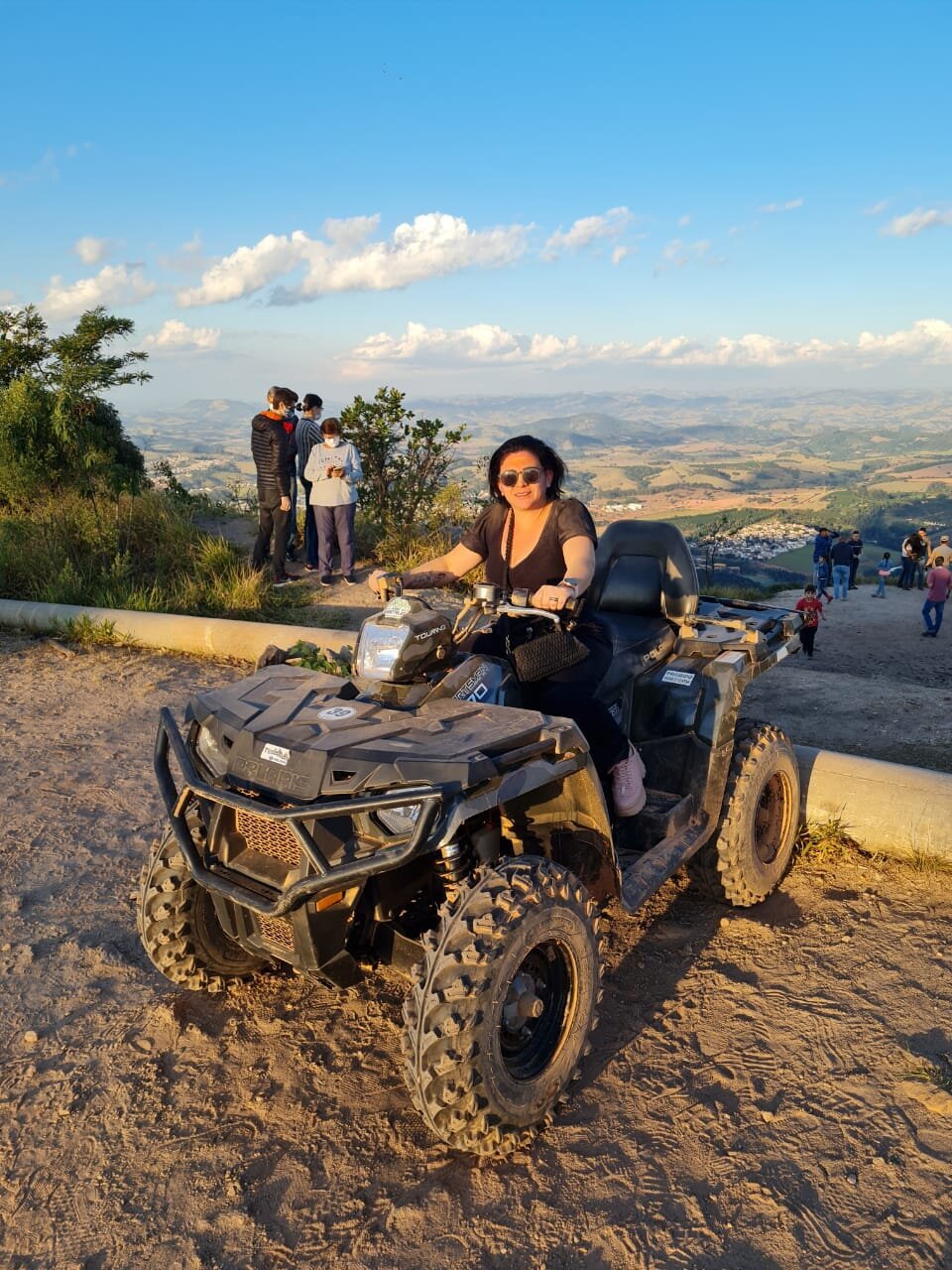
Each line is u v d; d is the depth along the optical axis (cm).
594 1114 303
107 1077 325
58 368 1439
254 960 372
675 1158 284
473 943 258
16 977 380
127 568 1086
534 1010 281
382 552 1280
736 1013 354
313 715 293
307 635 797
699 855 416
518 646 352
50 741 634
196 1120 305
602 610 470
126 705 708
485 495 1466
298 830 255
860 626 1803
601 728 354
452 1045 253
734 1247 252
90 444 1430
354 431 1391
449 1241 257
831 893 445
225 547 1158
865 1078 317
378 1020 356
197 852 294
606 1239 256
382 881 290
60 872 463
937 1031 340
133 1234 261
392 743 271
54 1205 272
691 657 434
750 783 406
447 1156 288
